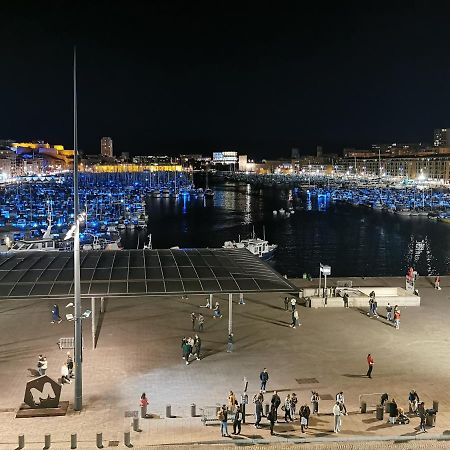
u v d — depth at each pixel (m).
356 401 30.92
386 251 123.06
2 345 38.47
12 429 27.30
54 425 27.77
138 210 188.62
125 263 41.88
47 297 34.94
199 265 41.84
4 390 31.55
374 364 36.25
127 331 41.88
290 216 193.12
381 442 26.52
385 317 46.41
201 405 30.06
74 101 29.98
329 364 36.12
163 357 36.81
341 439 26.58
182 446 25.81
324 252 122.88
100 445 25.55
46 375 31.17
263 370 32.78
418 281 59.00
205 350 38.16
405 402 30.88
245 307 48.75
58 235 121.94
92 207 186.38
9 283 36.66
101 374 33.97
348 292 51.81
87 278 38.12
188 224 174.38
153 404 30.12
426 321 45.41
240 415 28.56
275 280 39.59
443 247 127.38
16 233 122.62
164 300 50.59
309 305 49.19
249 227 166.75
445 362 36.75
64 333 41.03
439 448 26.11
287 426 27.98
